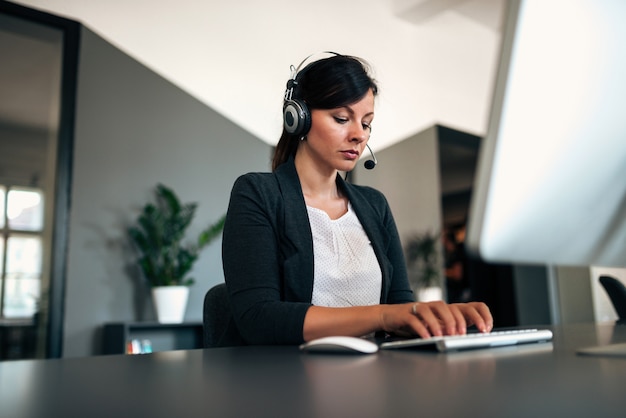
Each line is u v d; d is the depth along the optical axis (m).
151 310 3.56
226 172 4.00
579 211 0.57
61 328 3.24
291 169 1.24
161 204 3.69
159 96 3.78
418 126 5.25
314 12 4.57
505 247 0.53
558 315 5.59
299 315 0.89
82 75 3.49
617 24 0.50
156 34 3.79
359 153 1.24
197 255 3.59
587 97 0.51
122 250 3.51
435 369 0.50
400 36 5.16
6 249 7.09
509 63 0.46
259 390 0.42
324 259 1.19
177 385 0.46
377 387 0.41
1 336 6.29
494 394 0.37
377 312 0.84
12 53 4.72
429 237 5.37
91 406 0.38
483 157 0.48
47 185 3.46
